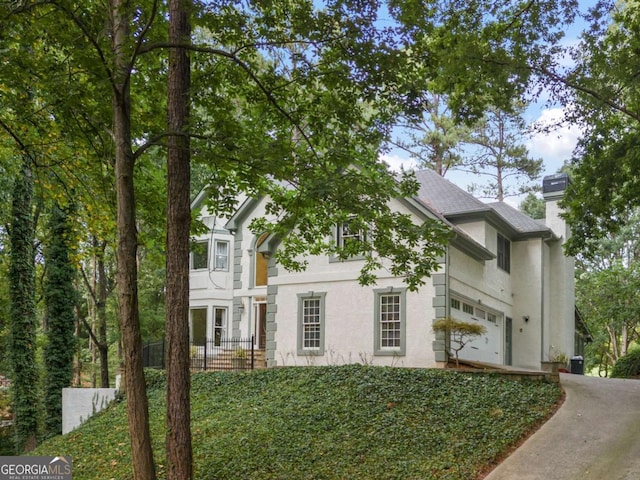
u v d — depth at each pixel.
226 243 26.00
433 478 9.62
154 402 17.22
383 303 19.17
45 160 14.30
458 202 22.14
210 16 9.77
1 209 20.12
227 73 11.46
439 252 11.10
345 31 9.94
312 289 20.27
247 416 14.38
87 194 14.52
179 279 9.29
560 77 13.48
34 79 11.26
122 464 12.93
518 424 11.82
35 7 9.98
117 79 9.09
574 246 16.28
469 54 12.32
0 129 13.15
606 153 15.02
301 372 17.11
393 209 19.45
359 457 10.96
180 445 8.86
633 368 25.05
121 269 9.08
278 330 20.58
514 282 26.02
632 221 41.62
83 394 18.89
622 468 9.35
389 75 10.19
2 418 25.69
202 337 25.09
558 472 9.46
